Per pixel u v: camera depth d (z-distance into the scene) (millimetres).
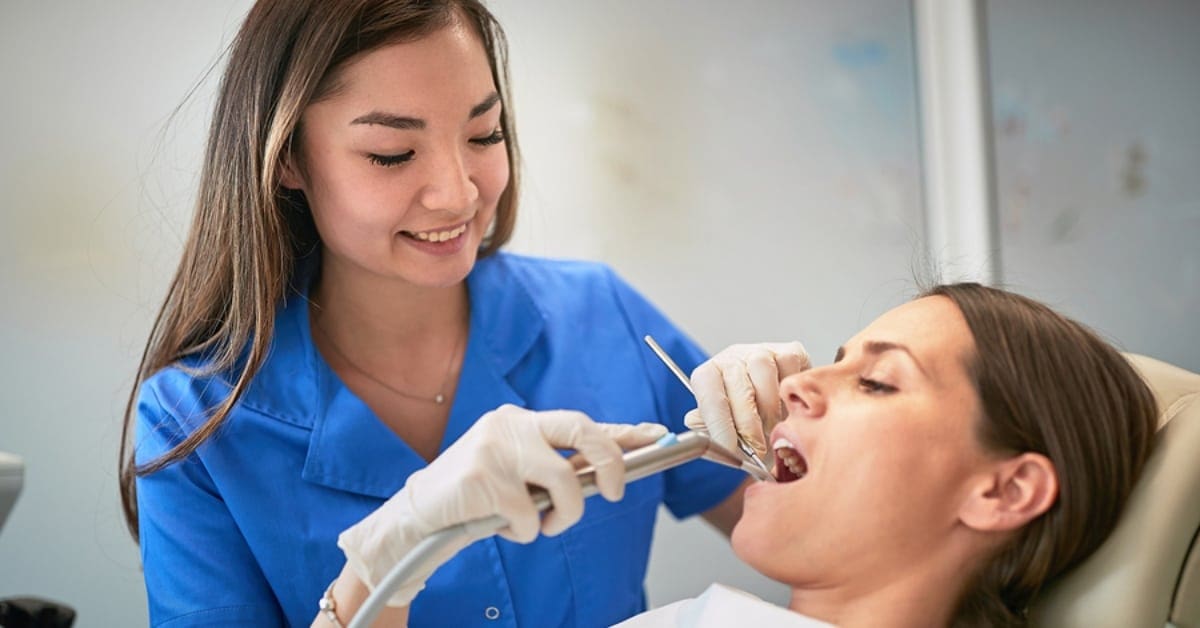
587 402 1500
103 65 1979
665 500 1641
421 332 1444
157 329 1439
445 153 1250
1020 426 1050
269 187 1281
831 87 2273
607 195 2221
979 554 1069
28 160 1969
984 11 2205
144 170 2004
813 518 1073
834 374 1114
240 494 1327
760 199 2270
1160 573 1044
